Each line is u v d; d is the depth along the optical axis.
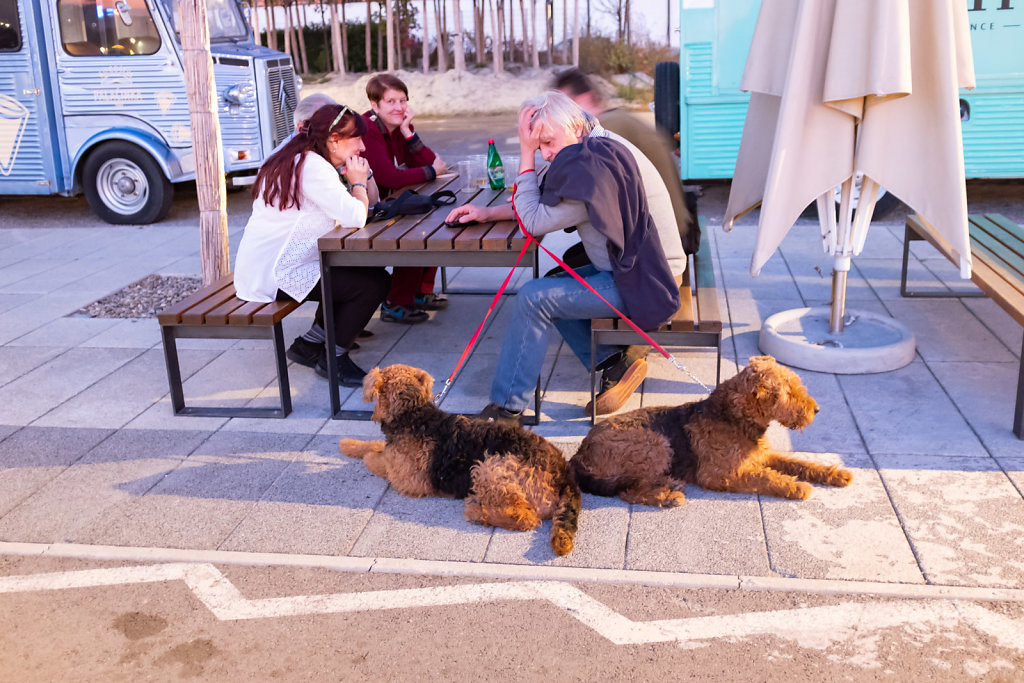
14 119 9.36
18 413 4.76
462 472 3.58
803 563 3.19
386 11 17.59
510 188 5.47
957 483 3.67
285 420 4.58
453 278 7.14
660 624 2.93
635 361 4.60
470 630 2.94
